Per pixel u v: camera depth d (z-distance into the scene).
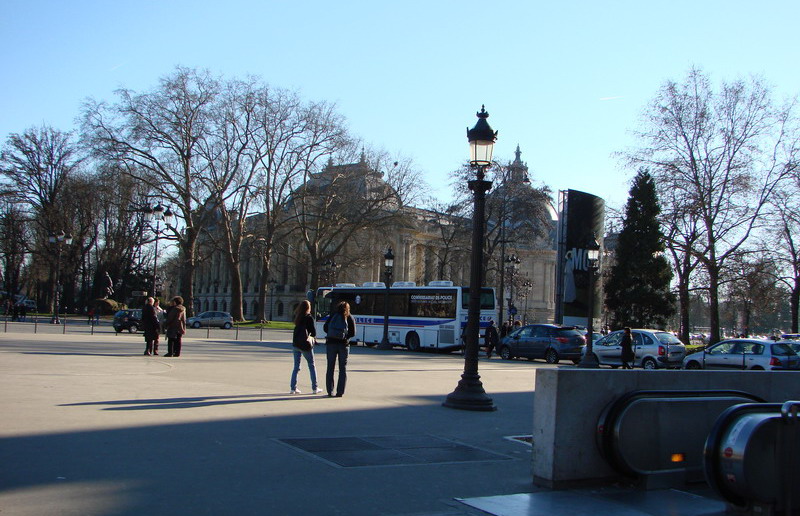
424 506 6.73
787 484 6.58
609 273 56.91
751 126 45.81
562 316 45.78
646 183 54.97
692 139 46.38
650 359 30.50
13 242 73.75
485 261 60.50
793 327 51.34
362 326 43.69
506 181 58.47
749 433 6.43
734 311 68.19
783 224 46.66
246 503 6.43
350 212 70.31
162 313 38.78
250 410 11.98
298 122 67.31
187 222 64.56
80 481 6.84
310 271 77.00
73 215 74.25
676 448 8.16
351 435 10.15
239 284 70.81
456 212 60.09
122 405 11.73
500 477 8.19
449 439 10.41
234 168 65.50
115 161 60.69
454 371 24.31
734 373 9.23
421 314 40.19
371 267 73.38
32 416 10.16
